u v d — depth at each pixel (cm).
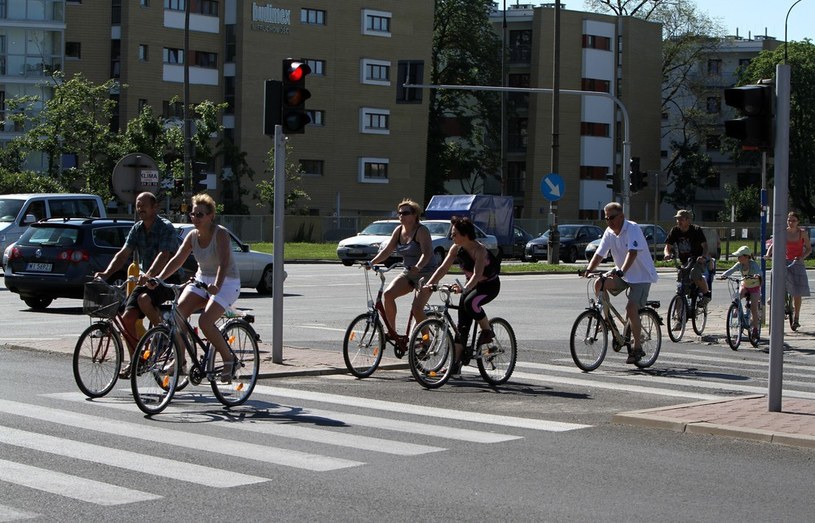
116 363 1186
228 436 970
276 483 791
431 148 8925
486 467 861
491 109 8944
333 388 1295
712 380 1450
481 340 1352
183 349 1100
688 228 1997
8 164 6106
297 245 6119
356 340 1386
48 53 7375
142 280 1130
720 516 721
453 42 8919
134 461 856
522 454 917
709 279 2006
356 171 8312
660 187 4256
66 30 7525
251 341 1155
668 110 10756
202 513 704
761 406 1141
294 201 7450
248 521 686
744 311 1933
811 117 9306
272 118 1450
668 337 2055
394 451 918
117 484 780
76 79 6162
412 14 8481
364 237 4466
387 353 1639
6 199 3269
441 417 1102
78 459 860
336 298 2759
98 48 7594
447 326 1328
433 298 2884
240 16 7831
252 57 7856
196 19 7781
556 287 3472
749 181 10856
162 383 1080
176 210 6303
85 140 6078
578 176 9156
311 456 891
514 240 5712
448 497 759
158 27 7675
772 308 1107
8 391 1205
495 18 9300
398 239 1402
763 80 1103
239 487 777
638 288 1533
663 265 5094
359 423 1054
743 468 877
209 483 787
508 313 2477
